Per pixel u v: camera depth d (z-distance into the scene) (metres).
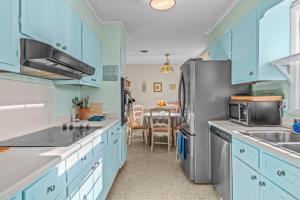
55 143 1.54
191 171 3.19
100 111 3.59
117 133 3.27
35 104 2.16
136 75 8.52
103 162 2.33
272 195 1.43
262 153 1.56
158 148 5.37
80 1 2.67
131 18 3.54
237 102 2.71
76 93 3.37
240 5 2.87
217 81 3.14
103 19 3.56
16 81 1.86
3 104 1.69
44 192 1.04
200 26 3.98
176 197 2.75
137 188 3.02
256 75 2.23
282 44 2.20
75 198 1.48
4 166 1.03
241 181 1.96
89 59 2.86
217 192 2.78
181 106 3.68
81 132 2.04
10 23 1.23
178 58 7.23
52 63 1.62
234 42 2.88
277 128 2.19
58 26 1.90
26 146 1.45
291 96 2.19
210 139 3.06
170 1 2.39
